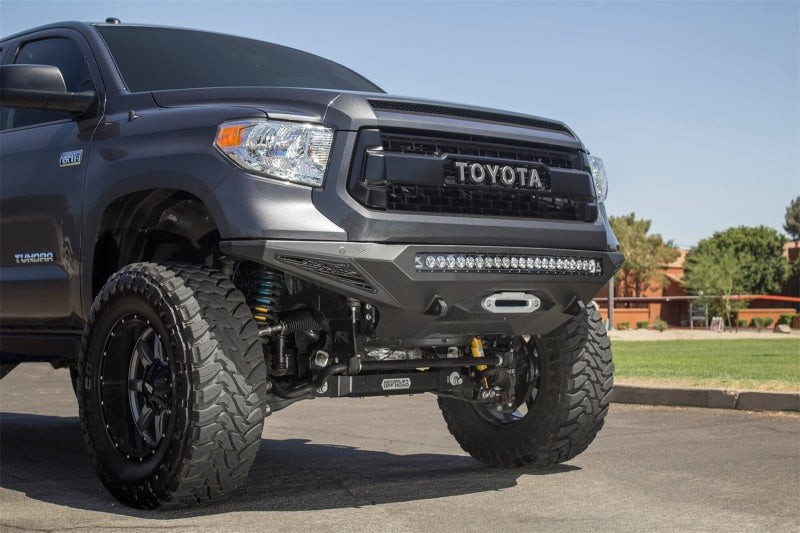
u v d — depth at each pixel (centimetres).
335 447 570
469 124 398
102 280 436
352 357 398
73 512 377
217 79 476
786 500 400
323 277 362
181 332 360
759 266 7625
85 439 401
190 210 425
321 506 388
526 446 468
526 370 470
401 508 385
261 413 367
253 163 364
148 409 388
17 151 478
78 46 479
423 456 534
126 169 407
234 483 369
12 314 480
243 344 367
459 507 386
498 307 397
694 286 6531
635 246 7775
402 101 386
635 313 6397
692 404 781
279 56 532
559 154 426
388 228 364
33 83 425
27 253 465
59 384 1064
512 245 395
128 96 436
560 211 419
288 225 355
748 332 4962
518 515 371
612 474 462
